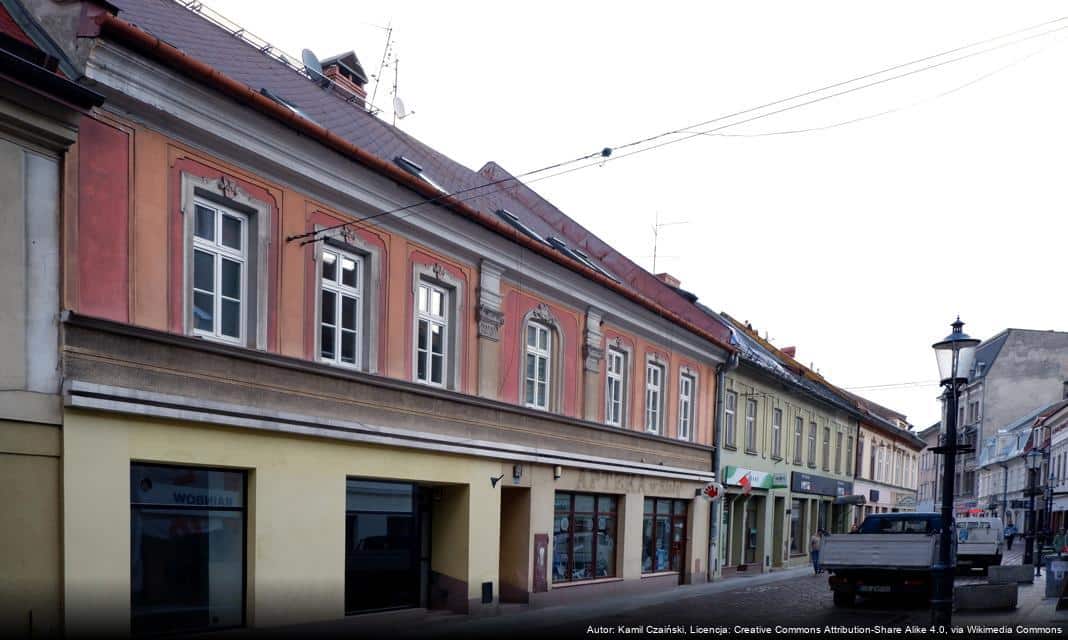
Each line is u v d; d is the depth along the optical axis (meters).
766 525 28.70
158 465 9.69
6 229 8.13
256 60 15.23
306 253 11.59
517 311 16.22
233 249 10.79
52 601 8.31
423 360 13.96
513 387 16.02
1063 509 49.44
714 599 18.61
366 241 12.61
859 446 41.28
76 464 8.55
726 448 25.47
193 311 10.09
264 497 10.72
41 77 8.15
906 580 16.47
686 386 23.28
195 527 10.09
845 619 14.91
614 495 19.62
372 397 12.51
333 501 11.77
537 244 15.99
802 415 32.81
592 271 17.83
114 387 8.88
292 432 11.00
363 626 12.51
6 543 7.95
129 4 12.58
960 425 79.19
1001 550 28.31
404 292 13.34
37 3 9.12
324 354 12.07
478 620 14.07
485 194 20.69
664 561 21.92
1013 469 63.72
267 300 10.98
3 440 7.98
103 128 9.09
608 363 19.56
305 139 11.27
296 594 11.11
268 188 11.07
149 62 9.32
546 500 16.77
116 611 8.83
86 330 8.76
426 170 17.56
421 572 14.45
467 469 14.52
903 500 50.94
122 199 9.26
